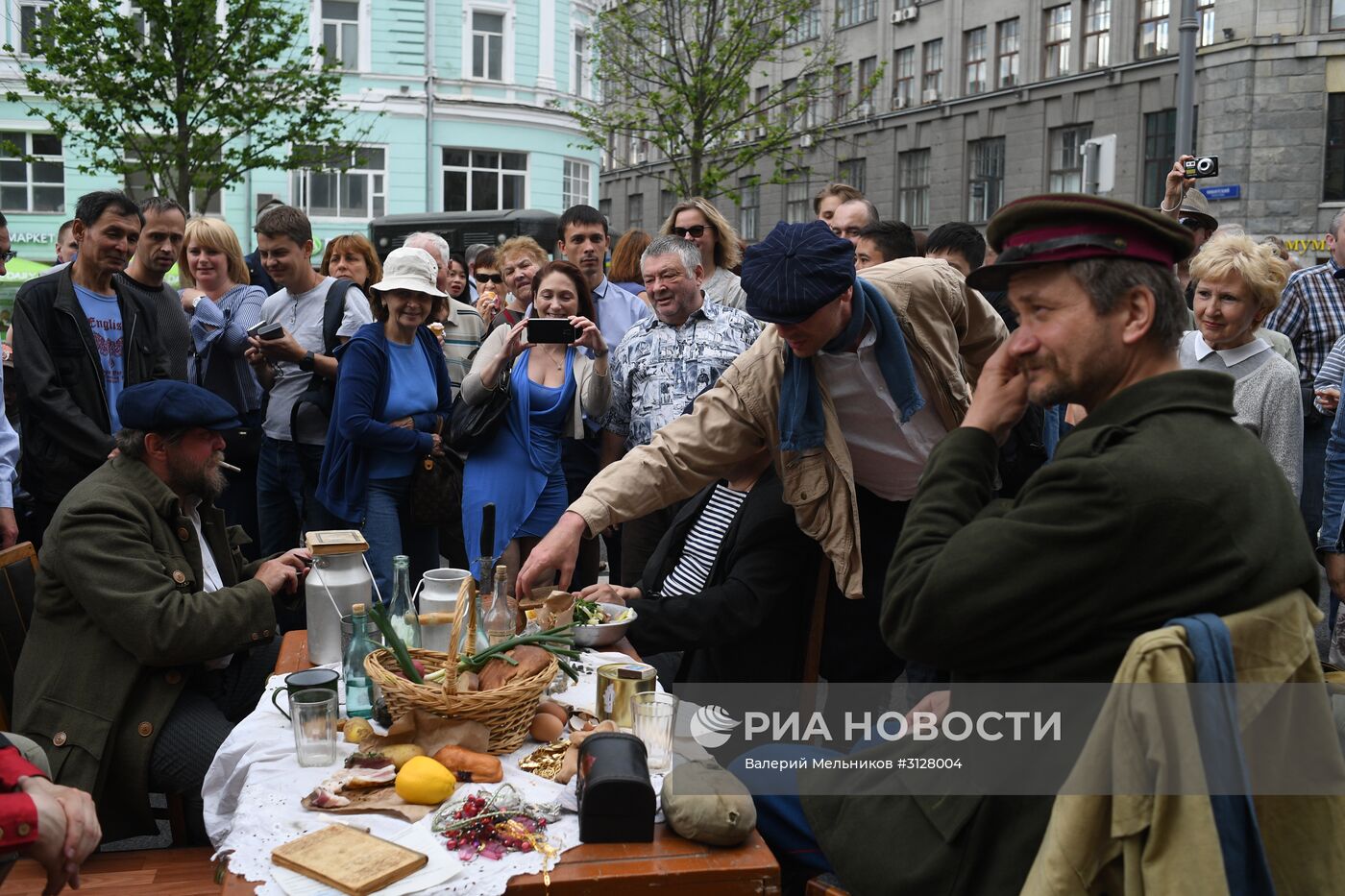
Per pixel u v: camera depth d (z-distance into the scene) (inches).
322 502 194.5
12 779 81.9
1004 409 77.0
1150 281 68.6
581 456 207.0
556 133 1175.0
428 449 192.4
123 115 596.1
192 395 121.5
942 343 116.7
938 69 1194.6
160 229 188.7
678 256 182.7
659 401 184.5
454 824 79.4
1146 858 61.9
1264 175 892.6
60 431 170.2
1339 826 67.7
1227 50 898.1
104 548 113.3
